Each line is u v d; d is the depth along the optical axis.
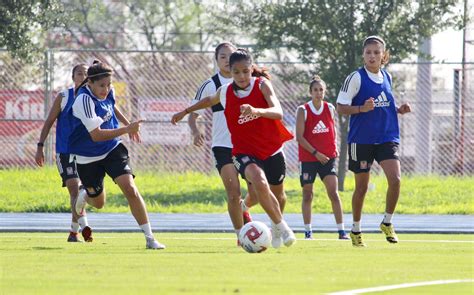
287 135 23.62
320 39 55.22
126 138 60.59
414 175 60.62
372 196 52.88
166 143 60.59
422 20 55.09
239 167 23.14
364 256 22.05
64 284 16.17
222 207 49.66
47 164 60.56
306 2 54.75
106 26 121.75
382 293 15.15
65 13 62.44
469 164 61.41
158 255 22.02
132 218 43.81
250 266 19.20
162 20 122.81
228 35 76.44
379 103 26.77
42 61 59.22
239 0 56.72
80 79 29.31
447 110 66.25
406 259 21.38
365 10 54.75
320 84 33.31
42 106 60.72
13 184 55.19
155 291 15.20
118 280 16.73
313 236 34.72
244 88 23.05
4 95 60.47
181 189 55.09
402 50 55.31
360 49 54.66
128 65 74.94
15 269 18.61
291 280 16.80
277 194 24.56
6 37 57.38
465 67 62.28
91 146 25.20
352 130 26.95
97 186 26.09
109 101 25.20
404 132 63.03
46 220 42.50
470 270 19.03
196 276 17.39
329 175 33.22
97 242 28.81
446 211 49.06
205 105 24.02
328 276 17.50
